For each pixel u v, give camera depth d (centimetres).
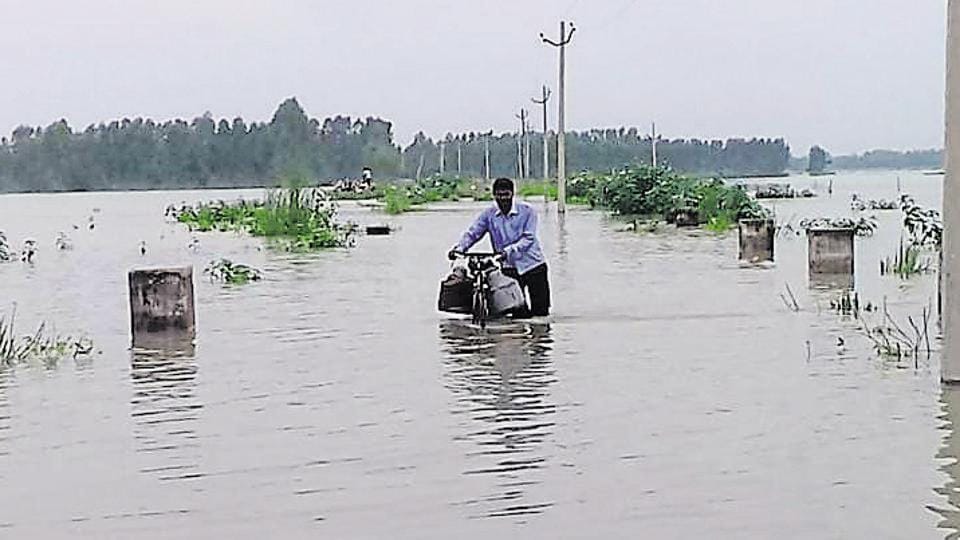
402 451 927
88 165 11906
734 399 1095
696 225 4166
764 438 946
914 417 1009
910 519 739
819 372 1218
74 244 3622
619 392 1136
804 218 4338
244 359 1372
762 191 7419
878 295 1862
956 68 1111
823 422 997
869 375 1197
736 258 2664
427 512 772
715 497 791
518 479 843
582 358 1334
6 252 3155
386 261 2788
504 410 1067
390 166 11925
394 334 1555
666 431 975
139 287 1582
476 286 1670
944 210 1130
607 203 5406
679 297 1902
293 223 3984
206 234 4156
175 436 995
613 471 858
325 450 936
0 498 828
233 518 771
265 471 880
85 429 1027
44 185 11794
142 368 1322
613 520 748
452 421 1027
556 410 1061
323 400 1130
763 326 1559
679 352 1362
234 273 2394
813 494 793
